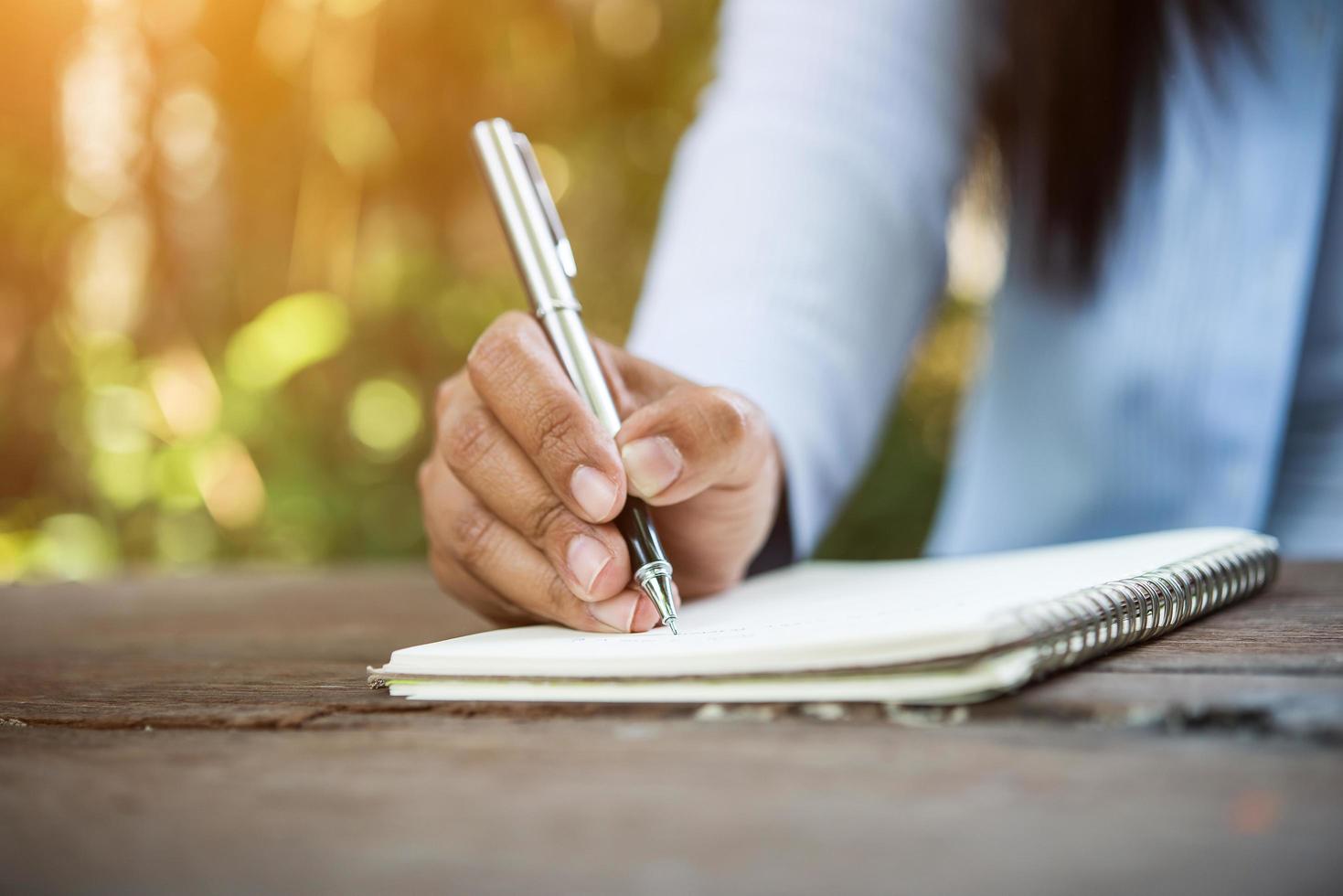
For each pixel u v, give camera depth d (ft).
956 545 5.06
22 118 9.87
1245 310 4.26
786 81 4.39
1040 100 4.05
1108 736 1.31
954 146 4.53
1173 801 1.08
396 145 10.47
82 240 10.22
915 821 1.06
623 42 10.67
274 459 9.98
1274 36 4.11
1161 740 1.29
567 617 2.14
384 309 10.45
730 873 0.96
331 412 10.37
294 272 10.63
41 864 1.08
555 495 2.18
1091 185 4.08
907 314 4.31
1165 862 0.94
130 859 1.08
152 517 9.96
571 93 10.83
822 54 4.42
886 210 4.17
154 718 1.74
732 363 3.52
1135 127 3.99
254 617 3.59
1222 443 4.36
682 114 10.80
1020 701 1.43
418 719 1.64
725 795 1.16
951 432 10.91
